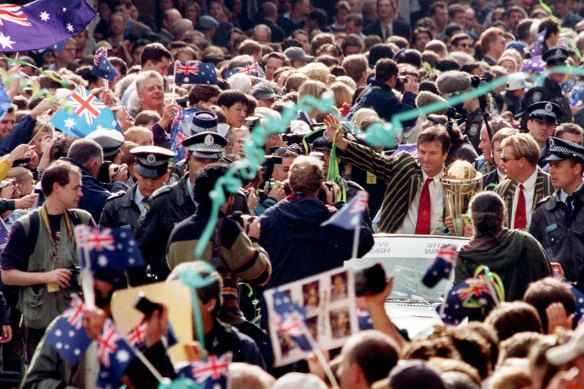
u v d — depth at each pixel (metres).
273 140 33.03
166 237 25.64
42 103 33.06
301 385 16.16
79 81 39.97
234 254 23.22
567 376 16.34
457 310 21.23
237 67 47.22
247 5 67.19
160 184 27.78
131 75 42.88
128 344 16.52
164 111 35.03
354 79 48.09
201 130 30.17
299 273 24.52
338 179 29.58
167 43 59.97
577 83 49.72
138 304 17.58
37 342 26.19
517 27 66.00
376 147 33.12
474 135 41.97
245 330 23.62
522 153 30.09
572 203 28.69
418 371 15.12
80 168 28.97
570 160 28.44
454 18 72.31
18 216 30.41
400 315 26.05
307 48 60.38
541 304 20.56
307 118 36.38
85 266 16.64
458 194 30.05
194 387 16.47
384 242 28.44
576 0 75.31
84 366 19.56
